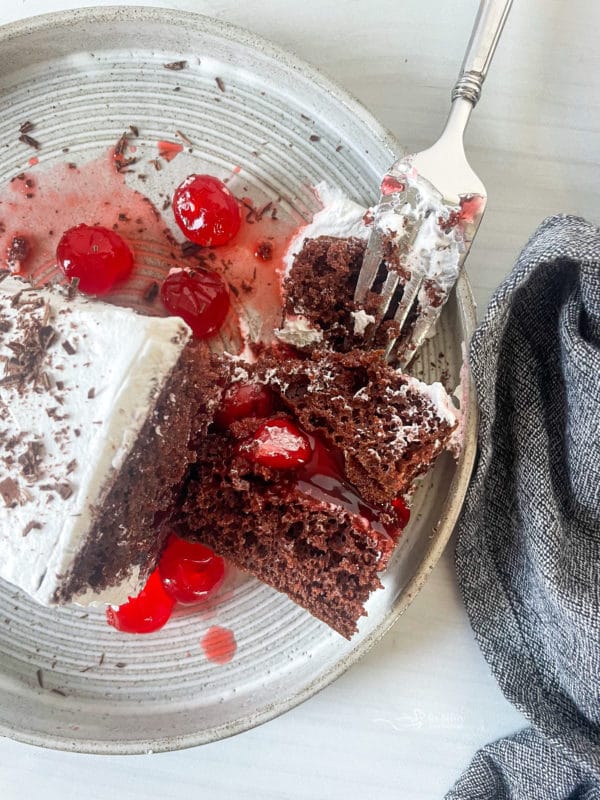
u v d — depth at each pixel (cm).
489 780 20
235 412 19
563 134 20
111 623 20
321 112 19
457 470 18
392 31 20
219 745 21
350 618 19
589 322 18
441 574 20
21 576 16
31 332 16
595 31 20
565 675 19
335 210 19
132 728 20
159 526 18
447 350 19
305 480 18
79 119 20
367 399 18
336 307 19
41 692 20
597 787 19
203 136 20
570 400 18
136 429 16
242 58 19
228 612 20
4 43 19
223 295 20
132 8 19
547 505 18
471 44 17
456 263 18
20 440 16
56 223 20
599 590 18
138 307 20
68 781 21
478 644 20
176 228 20
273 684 20
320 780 21
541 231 18
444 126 19
